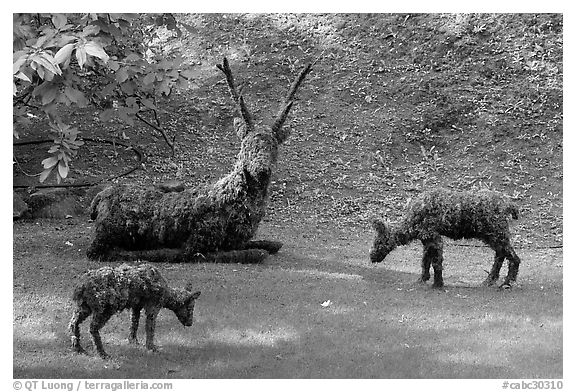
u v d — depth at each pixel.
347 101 18.77
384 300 9.77
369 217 15.00
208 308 9.24
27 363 7.59
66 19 9.09
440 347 8.22
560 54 19.27
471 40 19.81
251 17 21.25
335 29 20.86
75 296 7.69
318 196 15.78
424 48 19.89
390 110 18.41
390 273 11.28
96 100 12.46
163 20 11.41
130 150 17.08
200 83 19.36
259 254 11.54
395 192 15.92
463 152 17.09
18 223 13.94
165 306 8.05
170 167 16.62
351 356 7.91
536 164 16.55
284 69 19.78
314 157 17.06
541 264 11.95
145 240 11.65
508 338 8.52
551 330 8.77
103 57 7.83
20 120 10.76
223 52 20.28
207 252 11.58
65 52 7.80
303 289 10.12
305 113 18.42
